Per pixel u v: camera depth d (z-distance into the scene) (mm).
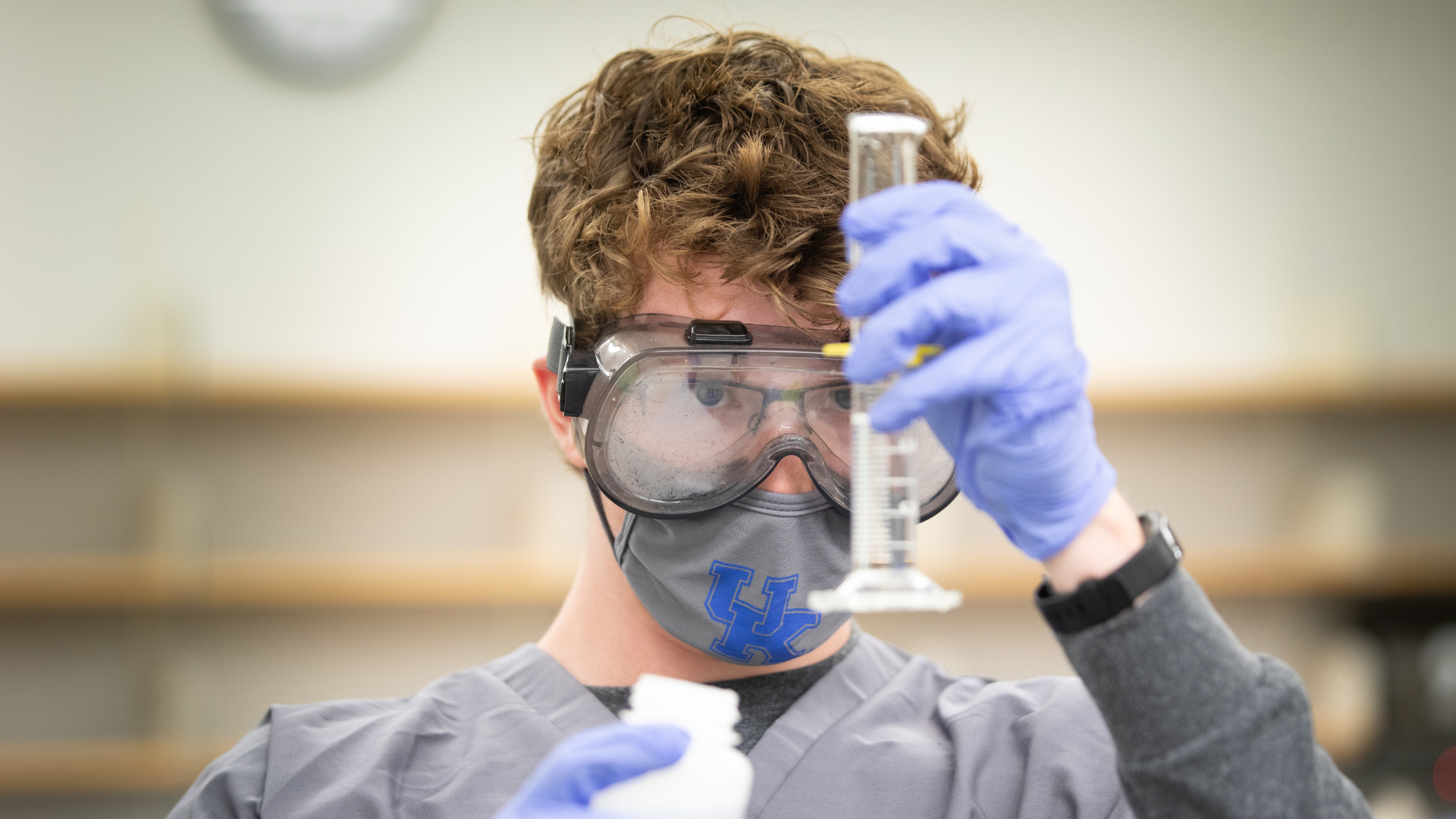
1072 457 804
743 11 3541
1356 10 3816
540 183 1296
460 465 3520
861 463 834
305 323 3514
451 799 1126
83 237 3461
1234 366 3721
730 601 1074
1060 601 824
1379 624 3635
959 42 3705
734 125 1105
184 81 3502
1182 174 3758
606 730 811
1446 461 3795
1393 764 3377
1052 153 3729
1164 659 801
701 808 794
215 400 3316
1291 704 816
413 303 3529
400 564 3258
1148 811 812
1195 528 3744
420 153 3545
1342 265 3781
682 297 1091
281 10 3498
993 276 771
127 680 3439
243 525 3480
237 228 3508
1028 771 1124
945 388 750
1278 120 3791
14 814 3328
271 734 1201
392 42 3533
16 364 3281
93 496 3479
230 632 3457
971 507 3527
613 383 1046
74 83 3473
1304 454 3775
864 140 817
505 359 3365
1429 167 3814
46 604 3219
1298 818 797
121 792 3365
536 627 3480
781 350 1033
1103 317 3727
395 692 3451
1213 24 3779
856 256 820
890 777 1127
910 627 3533
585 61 3549
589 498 1228
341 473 3510
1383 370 3703
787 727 1151
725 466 1047
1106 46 3748
